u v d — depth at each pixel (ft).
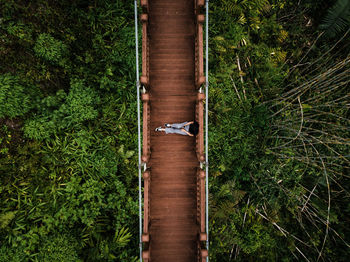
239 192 30.32
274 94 32.24
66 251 22.15
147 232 20.29
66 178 24.88
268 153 30.58
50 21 24.95
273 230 31.73
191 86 23.08
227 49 30.55
